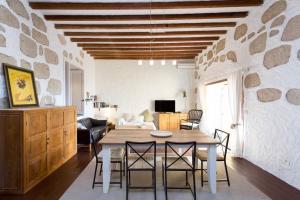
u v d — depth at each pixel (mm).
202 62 6434
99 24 4195
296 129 2656
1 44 2641
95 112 7133
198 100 6938
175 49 6125
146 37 4875
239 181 2932
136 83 7402
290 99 2748
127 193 2377
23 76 3064
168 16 3775
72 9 3400
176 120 7051
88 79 6609
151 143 2412
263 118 3342
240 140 4051
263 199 2432
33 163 2695
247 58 3795
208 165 2670
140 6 3330
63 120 3688
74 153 4273
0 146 2459
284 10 2832
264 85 3303
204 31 4648
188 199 2453
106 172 2607
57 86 4332
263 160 3369
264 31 3277
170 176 3152
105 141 2588
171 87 7465
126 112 7395
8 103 2758
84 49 5996
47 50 3891
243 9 3600
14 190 2494
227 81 4457
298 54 2598
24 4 3148
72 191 2629
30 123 2598
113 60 7379
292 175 2736
